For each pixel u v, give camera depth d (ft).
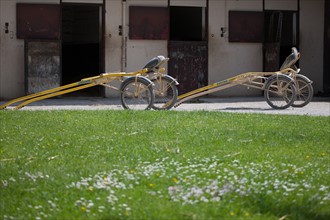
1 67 74.13
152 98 55.52
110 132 40.27
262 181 27.96
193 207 23.95
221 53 81.10
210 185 26.86
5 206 24.76
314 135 40.27
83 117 46.26
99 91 79.05
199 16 84.79
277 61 80.18
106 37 76.89
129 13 77.51
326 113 57.11
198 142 37.19
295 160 32.63
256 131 41.22
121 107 63.77
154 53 78.43
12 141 37.47
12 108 61.98
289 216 23.58
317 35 85.30
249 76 60.54
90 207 24.04
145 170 29.71
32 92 74.28
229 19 81.25
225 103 69.97
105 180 27.66
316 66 85.46
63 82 92.12
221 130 41.32
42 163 31.65
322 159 33.14
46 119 45.47
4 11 73.92
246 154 33.91
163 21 78.59
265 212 23.90
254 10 82.23
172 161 31.65
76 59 91.66
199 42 79.87
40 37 74.69
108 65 77.15
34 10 74.49
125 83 55.72
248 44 82.17
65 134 39.52
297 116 49.83
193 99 72.74
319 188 27.12
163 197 25.27
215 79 80.94
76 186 26.96
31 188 26.96
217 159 32.35
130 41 77.66
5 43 74.13
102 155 33.42
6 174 29.35
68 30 93.30
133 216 22.97
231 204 24.40
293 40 84.94
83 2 76.02
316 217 23.79
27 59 73.97
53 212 23.81
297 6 84.23
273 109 61.11
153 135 39.27
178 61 79.20
